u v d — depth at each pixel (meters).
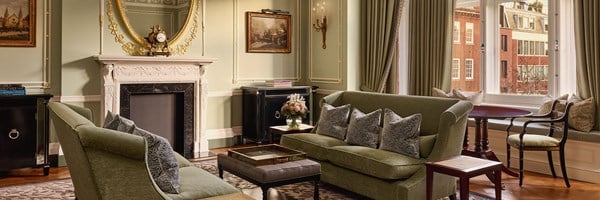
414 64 5.92
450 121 3.32
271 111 5.82
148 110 5.23
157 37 5.23
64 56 4.75
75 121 2.30
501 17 5.37
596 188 3.96
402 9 5.71
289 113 4.72
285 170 3.08
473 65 5.60
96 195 2.16
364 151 3.57
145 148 2.18
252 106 5.82
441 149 3.34
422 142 3.45
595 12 4.25
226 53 5.84
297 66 6.49
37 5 4.67
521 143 4.05
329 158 3.80
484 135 4.20
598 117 4.27
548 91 4.90
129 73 5.00
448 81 5.59
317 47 6.36
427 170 2.99
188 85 5.45
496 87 5.45
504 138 4.80
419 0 5.82
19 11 4.57
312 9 6.41
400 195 3.20
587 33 4.32
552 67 4.85
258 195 3.72
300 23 6.48
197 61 5.39
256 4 6.07
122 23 5.10
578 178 4.25
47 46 4.73
